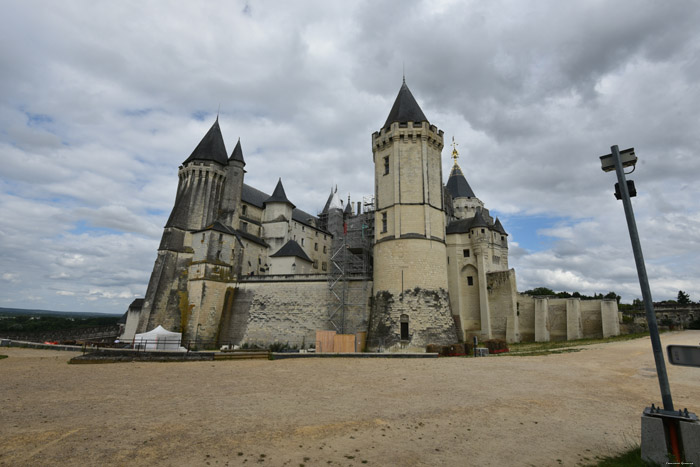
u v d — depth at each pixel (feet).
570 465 24.84
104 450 25.36
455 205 214.69
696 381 54.49
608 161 29.17
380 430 31.45
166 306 159.94
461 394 45.55
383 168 132.87
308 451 26.35
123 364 71.77
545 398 43.80
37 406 37.06
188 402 39.70
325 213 264.31
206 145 191.93
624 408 39.68
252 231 198.80
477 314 141.59
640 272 25.88
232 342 142.82
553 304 141.08
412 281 116.98
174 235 171.32
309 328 135.03
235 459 24.47
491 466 24.50
